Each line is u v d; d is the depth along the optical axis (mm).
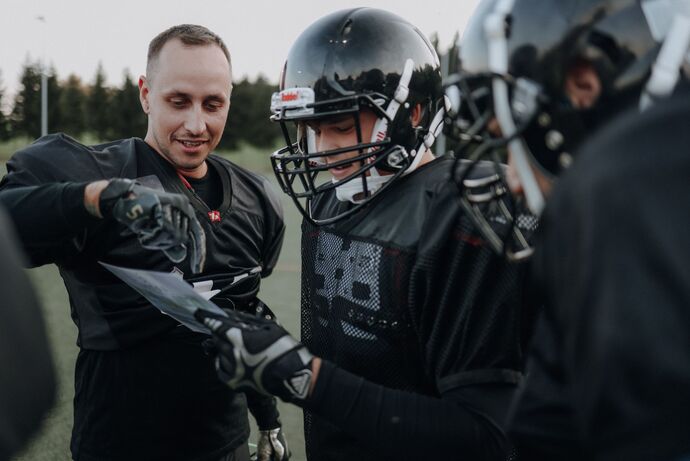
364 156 1013
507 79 688
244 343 833
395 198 1022
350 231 1055
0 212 575
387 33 1047
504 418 800
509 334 826
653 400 380
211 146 1428
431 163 1068
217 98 1392
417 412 820
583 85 670
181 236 1052
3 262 530
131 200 1030
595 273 411
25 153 1314
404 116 1041
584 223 428
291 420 2508
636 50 649
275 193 1638
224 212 1459
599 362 398
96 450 1370
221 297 1421
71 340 3320
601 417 401
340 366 1033
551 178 704
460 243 854
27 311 542
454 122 838
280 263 5781
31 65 30406
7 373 510
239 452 1482
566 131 680
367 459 1004
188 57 1356
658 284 385
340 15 1079
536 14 689
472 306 832
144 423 1351
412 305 910
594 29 658
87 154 1358
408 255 946
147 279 989
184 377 1357
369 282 983
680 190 398
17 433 516
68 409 2504
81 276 1343
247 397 1524
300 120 1065
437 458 806
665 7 651
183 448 1384
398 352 965
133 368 1338
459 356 841
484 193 895
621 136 434
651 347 378
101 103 32438
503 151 819
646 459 383
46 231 1099
